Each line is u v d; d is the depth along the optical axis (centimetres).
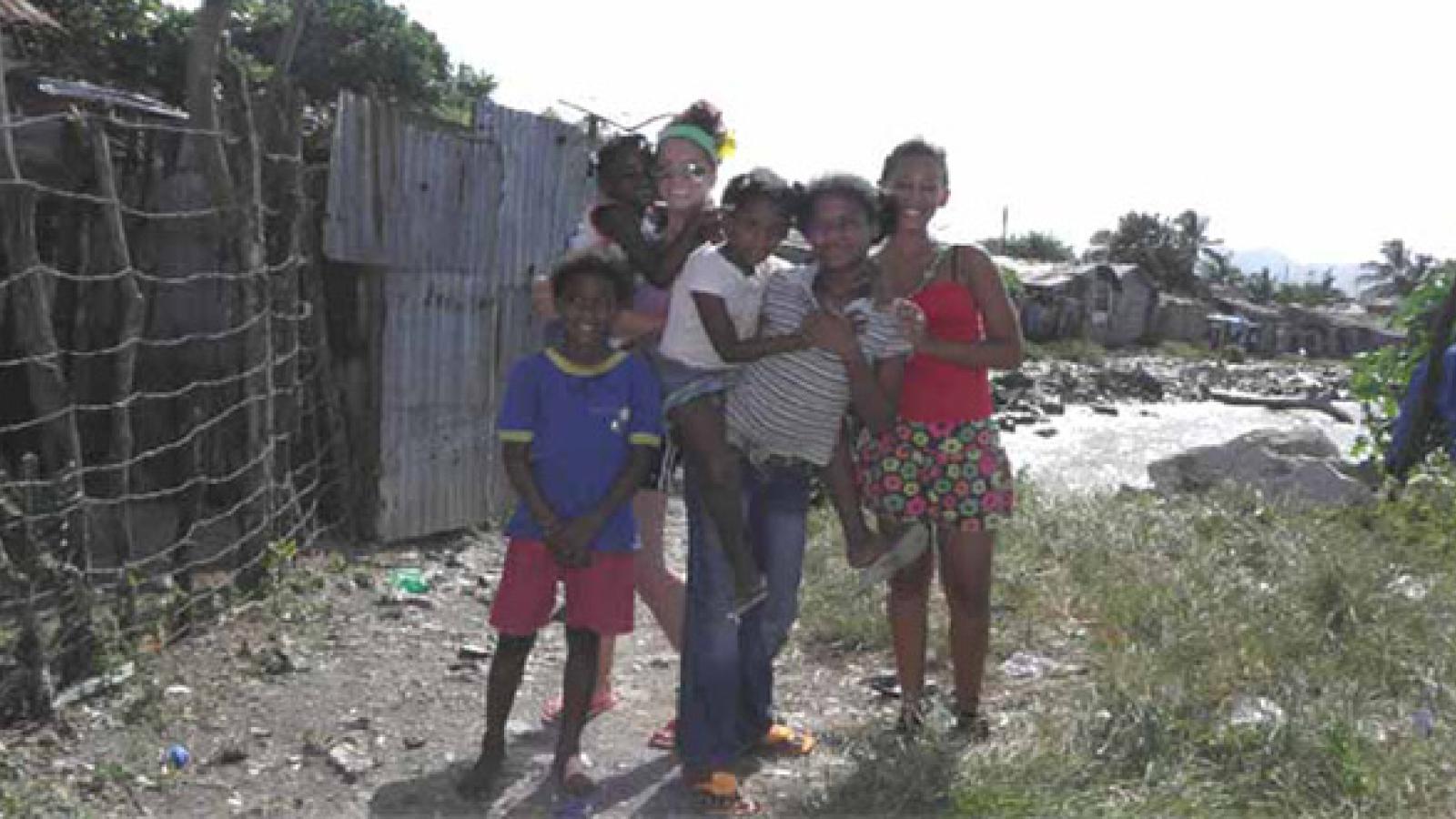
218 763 406
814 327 364
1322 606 551
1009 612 573
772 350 366
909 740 415
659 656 540
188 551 559
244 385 627
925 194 392
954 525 407
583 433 375
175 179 710
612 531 381
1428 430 839
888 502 413
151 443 731
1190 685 449
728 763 385
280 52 630
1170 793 364
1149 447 1862
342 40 2281
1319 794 366
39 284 467
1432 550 662
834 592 590
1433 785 371
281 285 620
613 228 406
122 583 499
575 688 388
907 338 378
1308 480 863
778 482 390
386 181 676
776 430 376
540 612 385
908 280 407
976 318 403
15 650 431
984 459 408
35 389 467
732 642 381
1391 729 411
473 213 751
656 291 407
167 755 405
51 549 461
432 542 738
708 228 398
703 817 373
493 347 784
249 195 582
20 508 446
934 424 406
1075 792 370
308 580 608
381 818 372
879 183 399
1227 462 916
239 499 659
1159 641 506
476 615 590
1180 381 3161
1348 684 448
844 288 380
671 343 383
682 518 835
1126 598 566
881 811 365
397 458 709
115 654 473
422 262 713
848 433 411
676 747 409
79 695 445
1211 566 607
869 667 522
